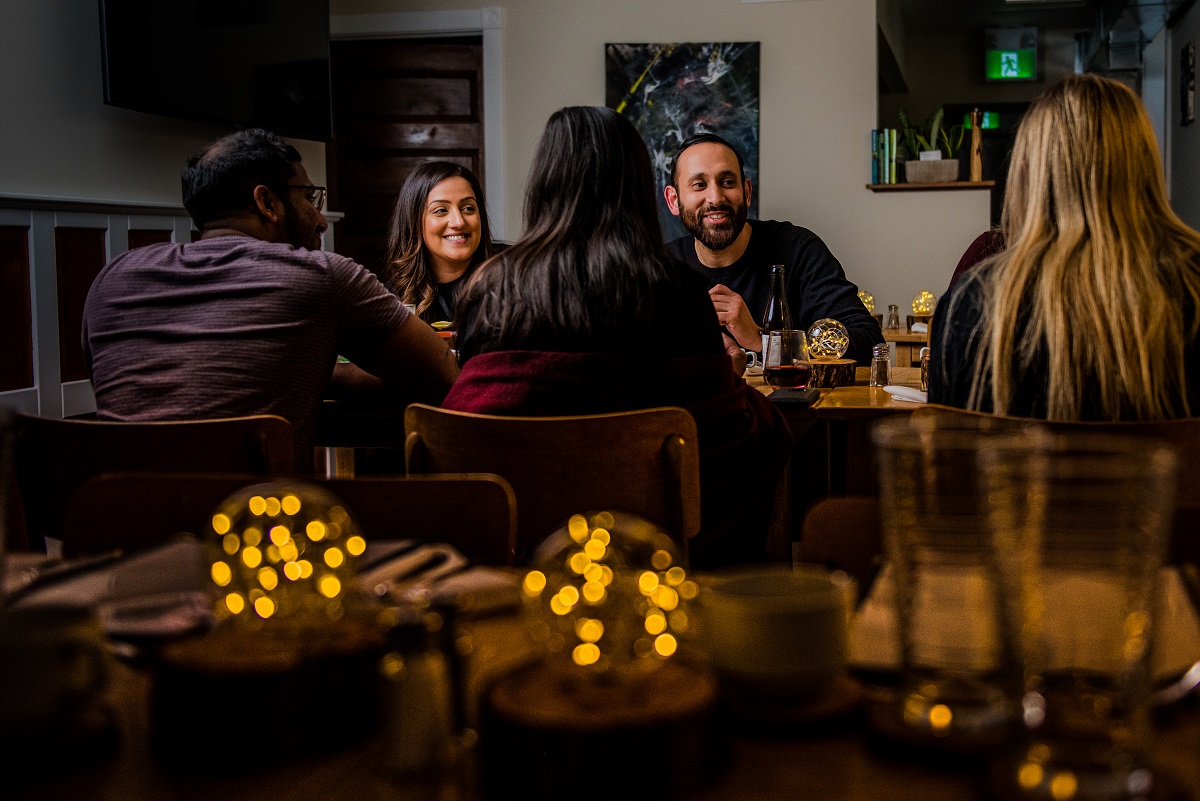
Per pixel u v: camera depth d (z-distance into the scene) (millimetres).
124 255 1935
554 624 474
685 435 1491
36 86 3223
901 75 10219
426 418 1525
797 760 457
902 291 5730
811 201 5730
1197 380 1358
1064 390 1363
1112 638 393
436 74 5836
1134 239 1366
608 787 417
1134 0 8883
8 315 3064
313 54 4602
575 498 1503
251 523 546
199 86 3809
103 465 1595
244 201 2029
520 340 1629
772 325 2512
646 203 1671
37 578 701
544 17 5742
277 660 469
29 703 449
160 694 469
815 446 2480
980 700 460
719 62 5672
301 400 1874
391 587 646
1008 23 11570
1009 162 1519
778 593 548
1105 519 392
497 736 427
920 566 468
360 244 5895
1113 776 384
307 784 445
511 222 5824
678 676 471
